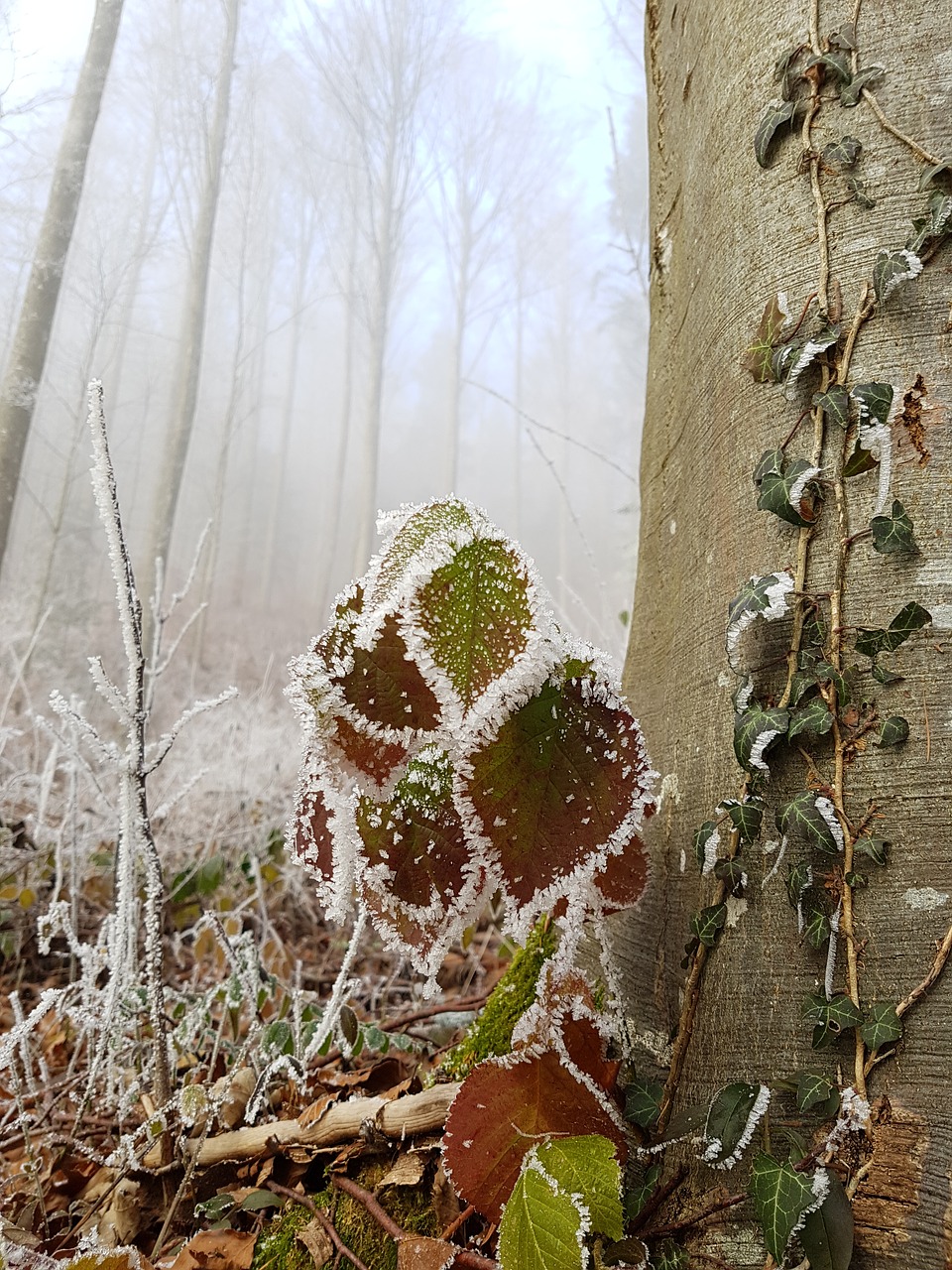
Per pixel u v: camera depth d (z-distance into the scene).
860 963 0.39
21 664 1.28
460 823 0.39
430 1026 0.71
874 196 0.45
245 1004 0.76
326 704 0.35
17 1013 0.51
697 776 0.48
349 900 0.40
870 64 0.47
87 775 0.59
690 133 0.60
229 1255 0.46
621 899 0.43
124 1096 0.53
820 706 0.41
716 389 0.51
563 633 0.39
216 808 1.31
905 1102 0.37
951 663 0.40
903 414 0.43
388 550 0.36
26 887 1.00
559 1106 0.40
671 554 0.58
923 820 0.39
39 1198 0.51
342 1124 0.48
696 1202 0.41
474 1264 0.41
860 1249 0.36
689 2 0.63
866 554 0.42
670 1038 0.46
